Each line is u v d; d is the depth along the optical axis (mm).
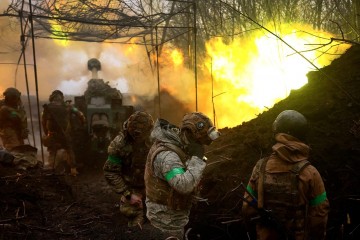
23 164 5246
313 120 3904
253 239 3395
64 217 3908
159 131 2547
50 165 7688
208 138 2461
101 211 4297
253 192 2461
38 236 3340
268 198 2320
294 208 2219
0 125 6605
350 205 3123
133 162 3293
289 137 2336
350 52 4660
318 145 3537
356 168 3285
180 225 2539
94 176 7395
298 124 2336
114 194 5602
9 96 6617
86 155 8211
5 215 3629
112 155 3209
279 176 2287
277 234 2352
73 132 8031
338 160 3385
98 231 3500
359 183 3184
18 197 4031
